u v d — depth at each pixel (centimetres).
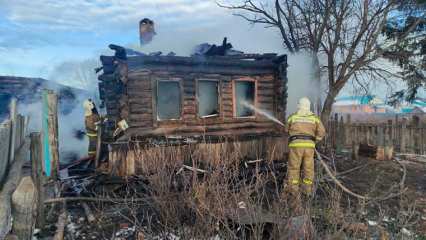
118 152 710
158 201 521
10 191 352
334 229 421
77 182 759
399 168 1052
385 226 561
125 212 611
